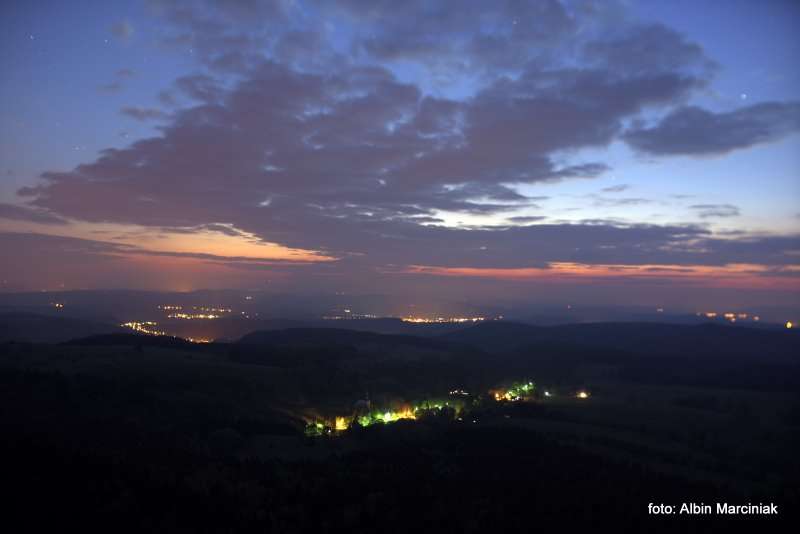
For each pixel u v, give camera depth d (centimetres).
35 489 2378
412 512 2767
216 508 2569
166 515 2402
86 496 2412
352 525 2564
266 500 2775
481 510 2848
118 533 2164
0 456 2641
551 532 2633
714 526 2858
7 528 2056
